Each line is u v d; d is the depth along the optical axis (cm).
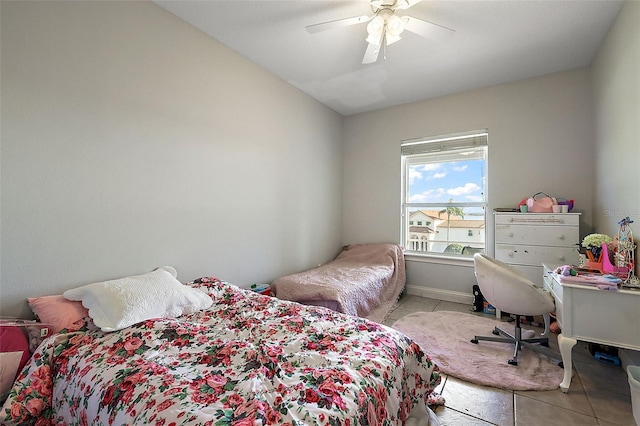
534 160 306
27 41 145
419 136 373
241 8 203
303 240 348
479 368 196
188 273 221
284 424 81
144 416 86
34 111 147
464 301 345
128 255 185
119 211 181
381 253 364
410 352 139
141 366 110
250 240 274
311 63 277
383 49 248
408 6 187
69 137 159
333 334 140
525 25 218
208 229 235
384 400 107
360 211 420
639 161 175
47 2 151
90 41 167
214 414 83
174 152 211
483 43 242
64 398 111
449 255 364
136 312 143
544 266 250
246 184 269
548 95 299
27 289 146
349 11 206
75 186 162
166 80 205
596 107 260
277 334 140
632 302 155
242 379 103
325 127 389
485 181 340
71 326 136
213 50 238
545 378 183
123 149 183
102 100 173
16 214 142
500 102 323
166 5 200
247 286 271
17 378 120
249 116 271
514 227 288
